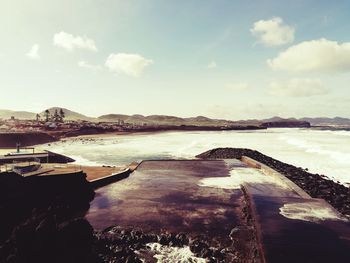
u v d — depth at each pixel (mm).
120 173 29891
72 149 65000
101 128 133375
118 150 62844
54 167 24672
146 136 117500
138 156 52656
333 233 14398
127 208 20141
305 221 16125
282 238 13836
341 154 55062
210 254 13414
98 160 47531
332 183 29219
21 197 18453
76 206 20266
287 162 46250
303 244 13180
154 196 23109
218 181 28484
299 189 23797
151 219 17938
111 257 13227
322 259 11844
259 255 12812
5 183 18391
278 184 26516
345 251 12484
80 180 22766
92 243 13336
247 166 37156
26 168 21719
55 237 12008
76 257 11961
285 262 11617
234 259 12953
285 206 18922
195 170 34469
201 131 177250
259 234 14336
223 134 138875
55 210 16781
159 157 51312
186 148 67188
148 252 13820
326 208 18516
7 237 14922
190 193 24031
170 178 29953
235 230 16141
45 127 119625
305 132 160875
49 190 20484
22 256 11148
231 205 20734
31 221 13070
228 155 47719
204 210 19641
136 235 15492
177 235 15375
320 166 42281
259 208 18531
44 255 11391
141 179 29484
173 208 20078
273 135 128375
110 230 16297
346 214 19953
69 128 122312
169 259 13125
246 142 85688
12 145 71125
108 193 24094
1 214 16422
